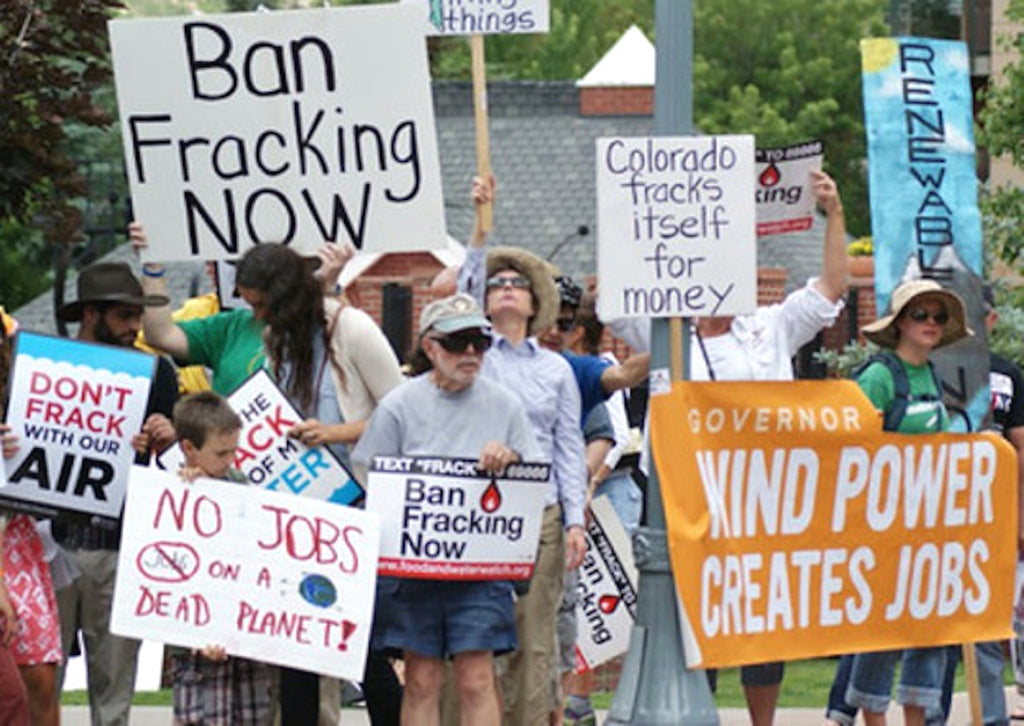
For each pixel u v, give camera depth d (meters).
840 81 114.06
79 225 26.25
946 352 19.73
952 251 19.84
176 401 17.62
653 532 18.17
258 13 18.25
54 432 16.98
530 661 18.41
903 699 19.30
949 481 19.23
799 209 20.05
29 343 17.02
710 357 19.42
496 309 18.44
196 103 18.33
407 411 16.94
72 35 25.70
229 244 18.36
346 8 18.22
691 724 17.98
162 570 16.19
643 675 18.14
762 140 108.19
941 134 19.84
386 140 18.28
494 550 16.83
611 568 21.34
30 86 25.16
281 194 18.34
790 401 18.41
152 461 17.08
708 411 18.11
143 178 18.38
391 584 16.81
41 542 17.27
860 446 18.75
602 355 23.05
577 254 73.88
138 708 23.17
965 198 19.95
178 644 16.19
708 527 18.02
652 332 18.31
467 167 77.56
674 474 18.00
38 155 25.17
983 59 61.06
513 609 17.22
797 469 18.47
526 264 18.55
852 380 19.27
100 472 17.03
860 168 110.56
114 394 17.05
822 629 18.66
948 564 19.28
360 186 18.33
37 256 78.31
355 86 18.25
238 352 17.72
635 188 18.09
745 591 18.27
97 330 18.12
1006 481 19.58
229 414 16.31
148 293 18.25
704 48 116.12
